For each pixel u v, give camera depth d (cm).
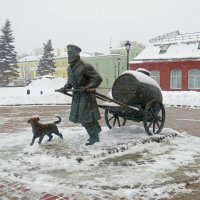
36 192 584
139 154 833
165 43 4347
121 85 1041
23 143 955
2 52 6353
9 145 938
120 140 936
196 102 2541
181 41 4231
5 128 1310
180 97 2641
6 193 581
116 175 672
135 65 4306
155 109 1041
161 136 1009
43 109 2272
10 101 2770
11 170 709
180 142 984
